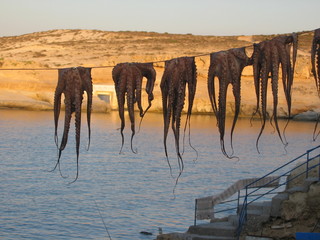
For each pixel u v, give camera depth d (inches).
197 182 2043.6
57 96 537.0
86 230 1327.5
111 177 2111.2
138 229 1346.0
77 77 535.2
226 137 3796.8
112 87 5629.9
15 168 2257.6
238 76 538.3
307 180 853.2
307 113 5093.5
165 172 2278.5
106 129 4114.2
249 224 856.3
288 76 533.0
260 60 535.8
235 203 1529.3
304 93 5324.8
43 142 3203.7
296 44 527.2
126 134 3826.3
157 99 5423.2
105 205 1598.2
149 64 547.2
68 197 1702.8
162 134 3912.4
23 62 5723.4
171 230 1347.2
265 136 3929.6
